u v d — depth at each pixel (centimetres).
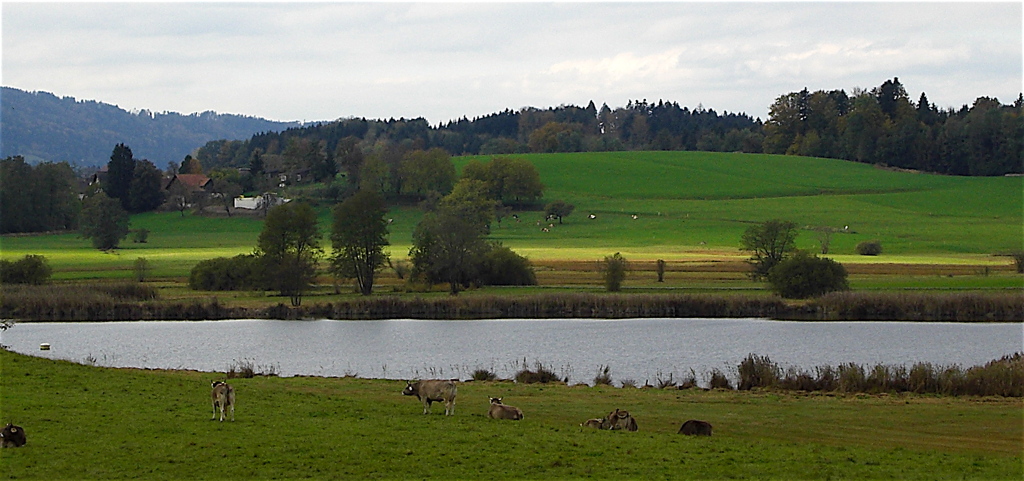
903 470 2686
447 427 3159
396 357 7044
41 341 8088
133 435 2889
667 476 2570
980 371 4612
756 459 2786
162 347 7681
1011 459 2870
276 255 10706
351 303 10031
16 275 11212
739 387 4812
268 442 2848
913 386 4566
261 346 7738
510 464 2669
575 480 2509
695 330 8662
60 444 2741
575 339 8038
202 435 2914
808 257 10381
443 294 11000
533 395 4312
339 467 2595
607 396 4291
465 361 6800
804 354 7062
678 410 3853
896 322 9231
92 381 3872
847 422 3569
